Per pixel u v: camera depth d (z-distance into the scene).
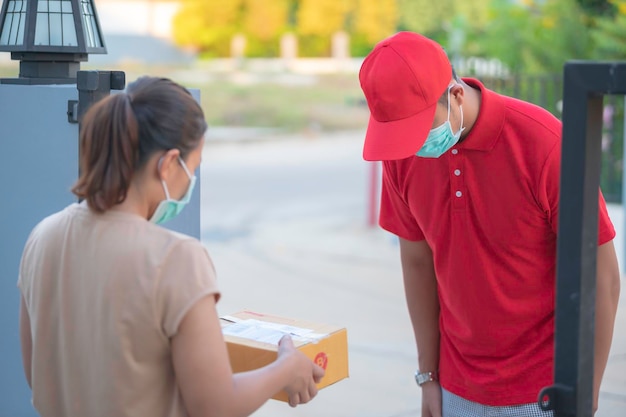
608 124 10.54
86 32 3.59
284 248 11.12
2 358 3.62
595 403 2.88
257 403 2.24
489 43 15.45
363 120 30.16
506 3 15.97
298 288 8.95
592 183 2.09
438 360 3.32
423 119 2.68
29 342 2.46
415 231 3.21
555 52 14.47
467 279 2.96
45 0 3.51
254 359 2.51
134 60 40.34
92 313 2.19
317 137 26.83
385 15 38.28
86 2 3.63
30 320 2.37
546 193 2.78
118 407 2.18
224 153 22.92
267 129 28.47
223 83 35.78
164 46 40.94
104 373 2.18
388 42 2.74
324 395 5.73
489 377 3.02
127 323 2.13
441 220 2.98
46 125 3.42
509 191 2.82
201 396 2.14
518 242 2.86
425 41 2.74
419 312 3.30
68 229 2.27
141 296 2.11
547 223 2.85
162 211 2.26
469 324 3.01
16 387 3.63
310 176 18.36
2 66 29.27
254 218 13.48
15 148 3.46
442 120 2.73
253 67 38.59
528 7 15.52
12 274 3.56
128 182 2.17
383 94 2.68
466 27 21.22
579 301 2.09
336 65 38.72
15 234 3.52
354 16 39.16
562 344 2.13
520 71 13.78
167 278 2.12
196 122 2.21
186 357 2.12
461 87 2.75
